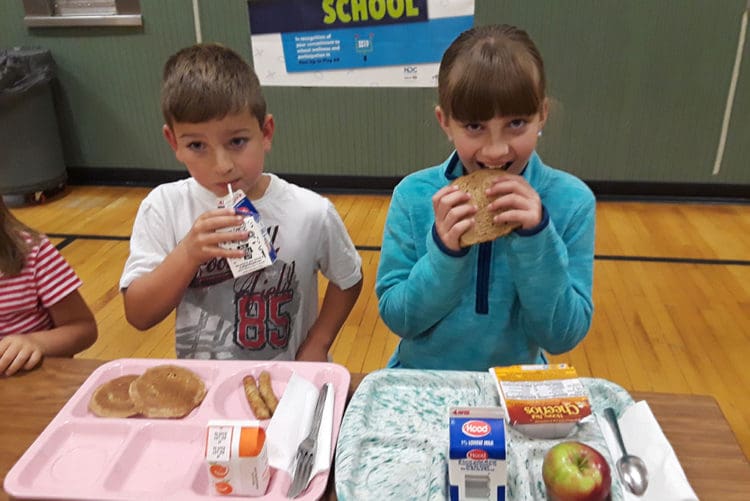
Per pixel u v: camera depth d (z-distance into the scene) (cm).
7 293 123
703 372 223
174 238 126
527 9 335
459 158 115
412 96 362
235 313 126
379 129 373
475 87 93
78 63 381
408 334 120
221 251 102
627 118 352
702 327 249
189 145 108
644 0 326
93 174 409
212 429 78
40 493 80
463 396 93
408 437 85
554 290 102
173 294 113
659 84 342
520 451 83
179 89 104
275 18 352
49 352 120
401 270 121
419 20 342
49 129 374
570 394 88
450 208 96
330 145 381
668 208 357
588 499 74
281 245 126
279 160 389
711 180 361
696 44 332
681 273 290
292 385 94
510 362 121
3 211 120
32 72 354
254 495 78
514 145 98
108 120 394
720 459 83
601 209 357
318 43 354
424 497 77
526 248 96
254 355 126
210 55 109
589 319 115
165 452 88
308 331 135
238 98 105
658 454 80
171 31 367
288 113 375
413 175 123
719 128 348
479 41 98
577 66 343
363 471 81
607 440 85
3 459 87
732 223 339
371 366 229
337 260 134
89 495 79
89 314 135
